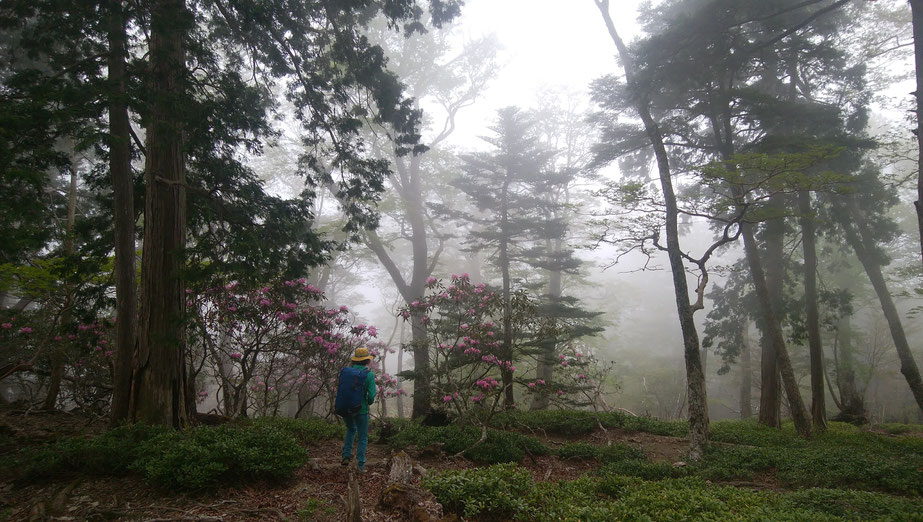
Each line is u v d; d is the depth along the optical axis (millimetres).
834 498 6566
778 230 16516
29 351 12156
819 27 15273
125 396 8133
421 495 5652
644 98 14047
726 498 6418
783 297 17984
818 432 15016
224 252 9203
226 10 10328
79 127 8141
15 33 13648
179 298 8547
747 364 26516
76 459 6145
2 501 5363
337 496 5828
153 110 8445
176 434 6801
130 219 8664
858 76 16359
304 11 11133
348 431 6980
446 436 9547
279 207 10500
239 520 5043
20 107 7062
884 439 14000
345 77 11930
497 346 10602
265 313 10859
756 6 13211
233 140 9898
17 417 10758
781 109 14547
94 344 10570
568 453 10047
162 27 8125
